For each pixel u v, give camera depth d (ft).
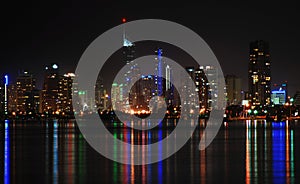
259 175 253.03
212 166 290.56
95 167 286.46
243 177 247.09
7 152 386.11
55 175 255.70
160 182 233.76
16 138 581.53
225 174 257.14
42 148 423.23
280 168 279.28
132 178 244.83
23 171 271.28
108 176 250.98
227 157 341.82
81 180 240.12
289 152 374.84
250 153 369.91
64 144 472.03
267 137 579.48
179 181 236.22
